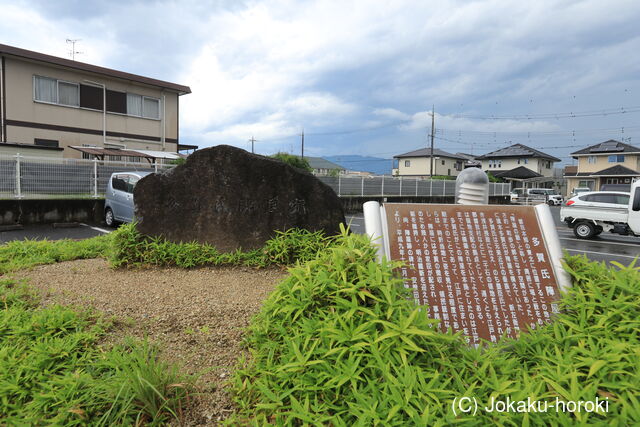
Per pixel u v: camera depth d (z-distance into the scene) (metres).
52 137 17.59
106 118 19.30
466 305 2.88
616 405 1.86
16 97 16.48
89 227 11.60
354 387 1.93
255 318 2.96
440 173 47.41
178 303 3.71
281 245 5.05
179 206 5.40
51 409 2.24
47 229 11.05
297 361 2.15
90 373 2.45
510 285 2.98
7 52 15.87
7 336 2.92
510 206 3.31
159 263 5.09
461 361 2.26
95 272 4.89
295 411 1.92
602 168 39.59
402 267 2.99
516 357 2.44
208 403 2.33
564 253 3.18
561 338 2.45
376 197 22.67
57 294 3.94
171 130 21.91
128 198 10.73
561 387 1.93
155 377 2.25
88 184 13.12
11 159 11.46
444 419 1.75
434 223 3.21
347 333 2.15
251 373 2.41
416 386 1.91
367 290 2.36
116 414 2.12
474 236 3.17
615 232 11.78
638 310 2.53
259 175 5.38
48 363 2.58
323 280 2.44
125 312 3.46
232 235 5.35
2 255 5.52
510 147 52.50
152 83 20.52
